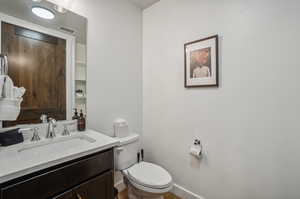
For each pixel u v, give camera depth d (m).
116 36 1.80
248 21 1.27
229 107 1.39
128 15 1.93
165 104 1.88
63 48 1.40
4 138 1.02
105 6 1.69
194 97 1.62
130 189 1.52
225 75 1.40
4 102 0.96
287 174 1.13
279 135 1.16
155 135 2.00
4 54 1.10
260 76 1.22
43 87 1.29
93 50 1.60
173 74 1.79
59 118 1.38
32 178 0.78
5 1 1.11
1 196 0.70
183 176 1.74
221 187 1.46
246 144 1.31
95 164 1.06
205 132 1.55
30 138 1.20
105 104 1.71
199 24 1.56
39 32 1.27
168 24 1.83
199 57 1.55
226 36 1.39
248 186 1.30
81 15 1.51
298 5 1.06
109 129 1.75
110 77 1.75
